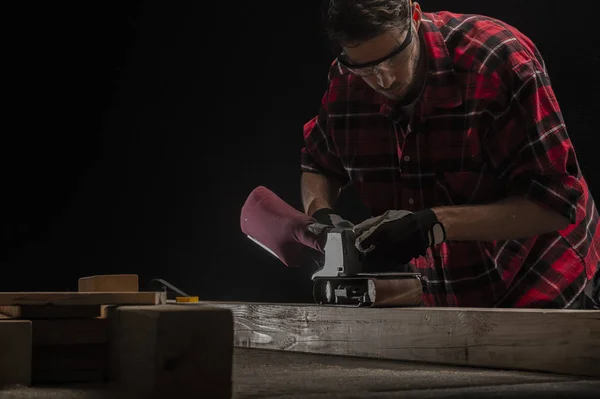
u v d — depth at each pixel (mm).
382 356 1604
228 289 4434
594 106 3305
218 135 4395
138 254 4480
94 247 4457
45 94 4387
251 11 4273
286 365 1486
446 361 1491
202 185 4426
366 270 3514
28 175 4398
